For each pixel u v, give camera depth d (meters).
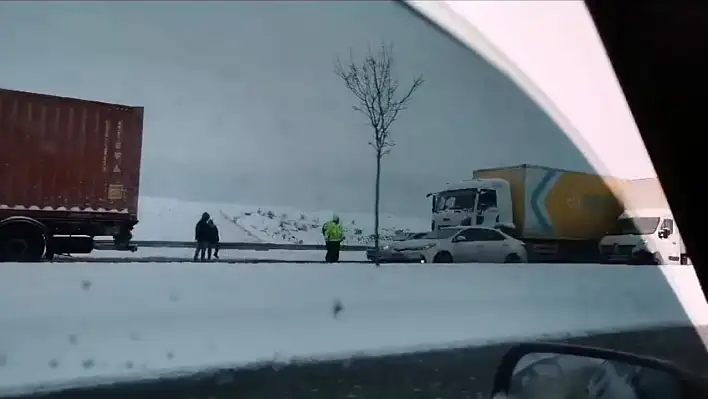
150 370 8.39
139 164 14.38
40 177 13.46
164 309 9.86
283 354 9.48
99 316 9.16
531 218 18.16
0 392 7.16
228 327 10.05
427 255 16.67
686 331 12.94
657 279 15.15
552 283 14.30
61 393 7.31
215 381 8.09
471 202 17.61
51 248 13.55
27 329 8.50
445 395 7.65
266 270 11.75
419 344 10.68
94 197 13.98
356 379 8.34
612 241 17.70
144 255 14.28
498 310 12.96
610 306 14.06
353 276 12.35
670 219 16.45
